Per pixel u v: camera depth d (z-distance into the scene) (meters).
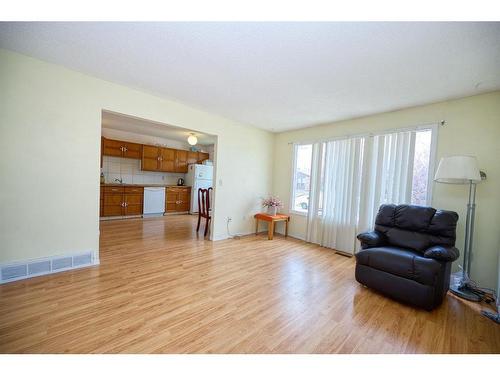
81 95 2.57
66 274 2.48
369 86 2.51
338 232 3.87
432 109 2.93
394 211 2.86
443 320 1.91
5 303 1.90
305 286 2.47
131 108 2.93
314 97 2.90
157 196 6.24
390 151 3.29
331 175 4.01
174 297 2.12
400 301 2.21
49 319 1.71
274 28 1.64
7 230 2.21
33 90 2.28
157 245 3.69
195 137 5.41
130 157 5.86
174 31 1.73
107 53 2.11
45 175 2.39
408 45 1.75
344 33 1.65
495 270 2.45
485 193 2.52
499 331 1.78
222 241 4.12
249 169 4.67
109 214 5.48
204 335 1.62
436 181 2.63
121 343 1.50
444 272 2.13
